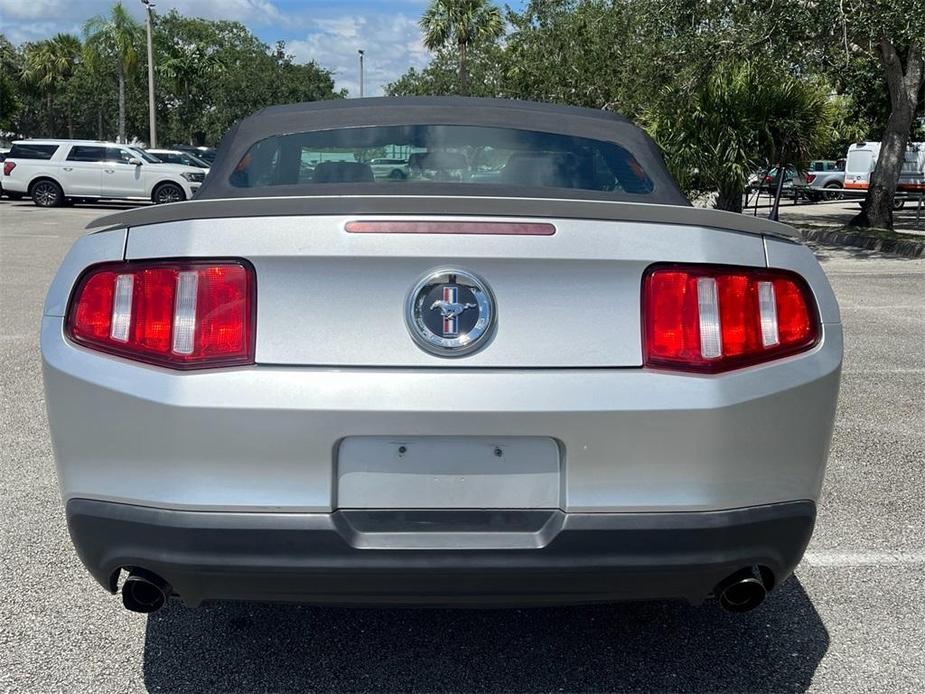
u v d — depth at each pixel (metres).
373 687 2.68
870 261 13.75
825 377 2.34
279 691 2.66
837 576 3.43
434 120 3.49
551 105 3.83
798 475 2.32
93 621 3.04
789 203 29.53
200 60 56.56
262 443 2.15
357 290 2.19
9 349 7.27
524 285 2.20
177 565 2.18
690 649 2.91
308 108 3.67
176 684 2.68
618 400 2.17
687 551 2.20
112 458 2.23
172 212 2.24
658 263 2.24
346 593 2.23
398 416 2.15
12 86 61.41
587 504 2.20
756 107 15.12
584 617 3.12
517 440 2.20
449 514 2.20
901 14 12.03
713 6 13.67
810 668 2.80
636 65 17.92
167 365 2.21
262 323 2.20
